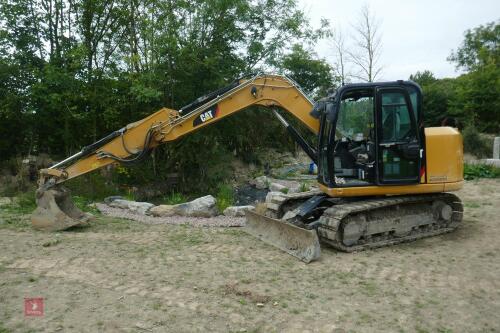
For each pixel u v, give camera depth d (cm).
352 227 633
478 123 2302
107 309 430
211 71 1332
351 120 678
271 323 407
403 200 661
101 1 1367
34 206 984
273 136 1841
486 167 1315
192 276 529
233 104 755
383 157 648
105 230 778
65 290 479
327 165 658
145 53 1347
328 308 440
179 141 1355
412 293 479
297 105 757
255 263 582
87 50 1295
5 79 1316
